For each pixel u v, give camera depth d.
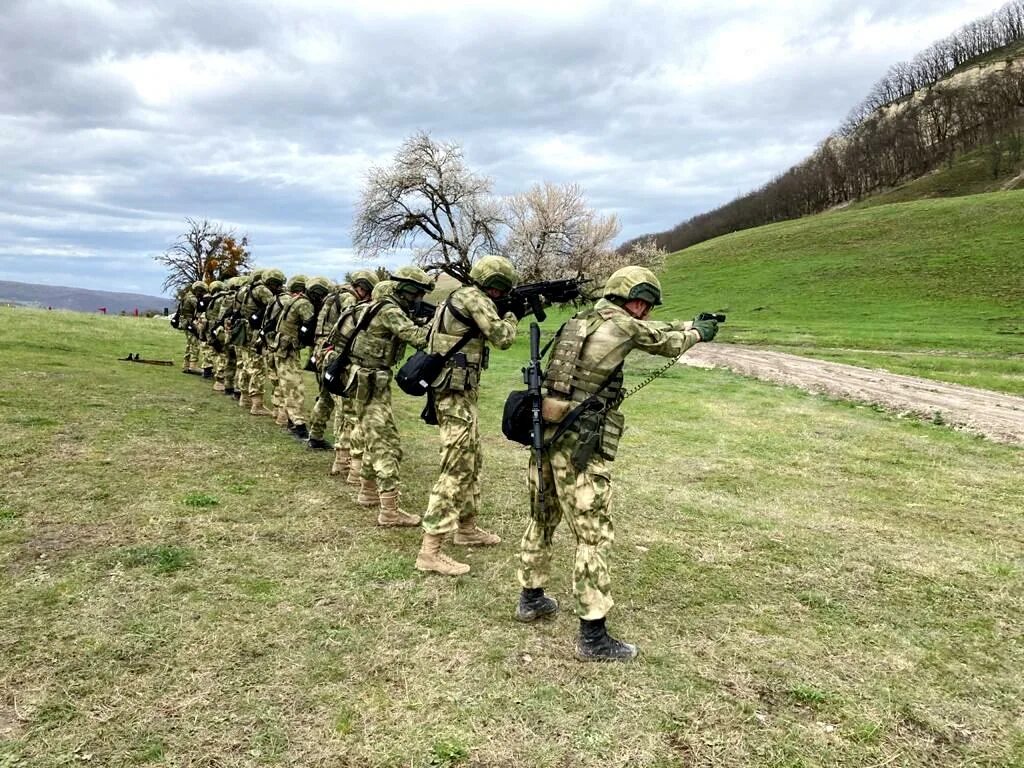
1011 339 24.14
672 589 4.18
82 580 3.87
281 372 8.10
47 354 13.05
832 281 47.41
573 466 3.35
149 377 11.70
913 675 3.24
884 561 4.75
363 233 36.44
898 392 12.66
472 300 4.30
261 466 6.64
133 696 2.83
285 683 2.98
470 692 2.96
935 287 41.34
